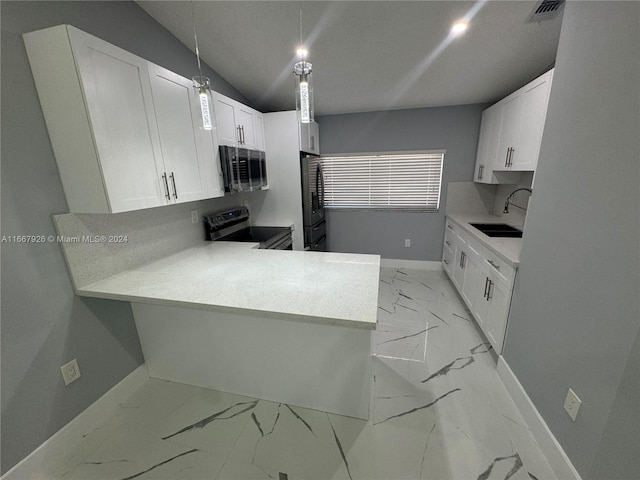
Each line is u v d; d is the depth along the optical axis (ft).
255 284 4.89
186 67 6.96
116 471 4.38
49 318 4.44
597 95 3.55
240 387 5.78
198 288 4.76
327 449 4.63
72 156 4.26
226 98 7.46
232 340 5.48
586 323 3.68
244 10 5.54
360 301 4.16
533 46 6.78
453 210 12.55
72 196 4.52
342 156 13.28
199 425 5.14
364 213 13.66
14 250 3.96
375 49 6.93
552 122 4.52
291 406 5.51
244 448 4.68
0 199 3.78
